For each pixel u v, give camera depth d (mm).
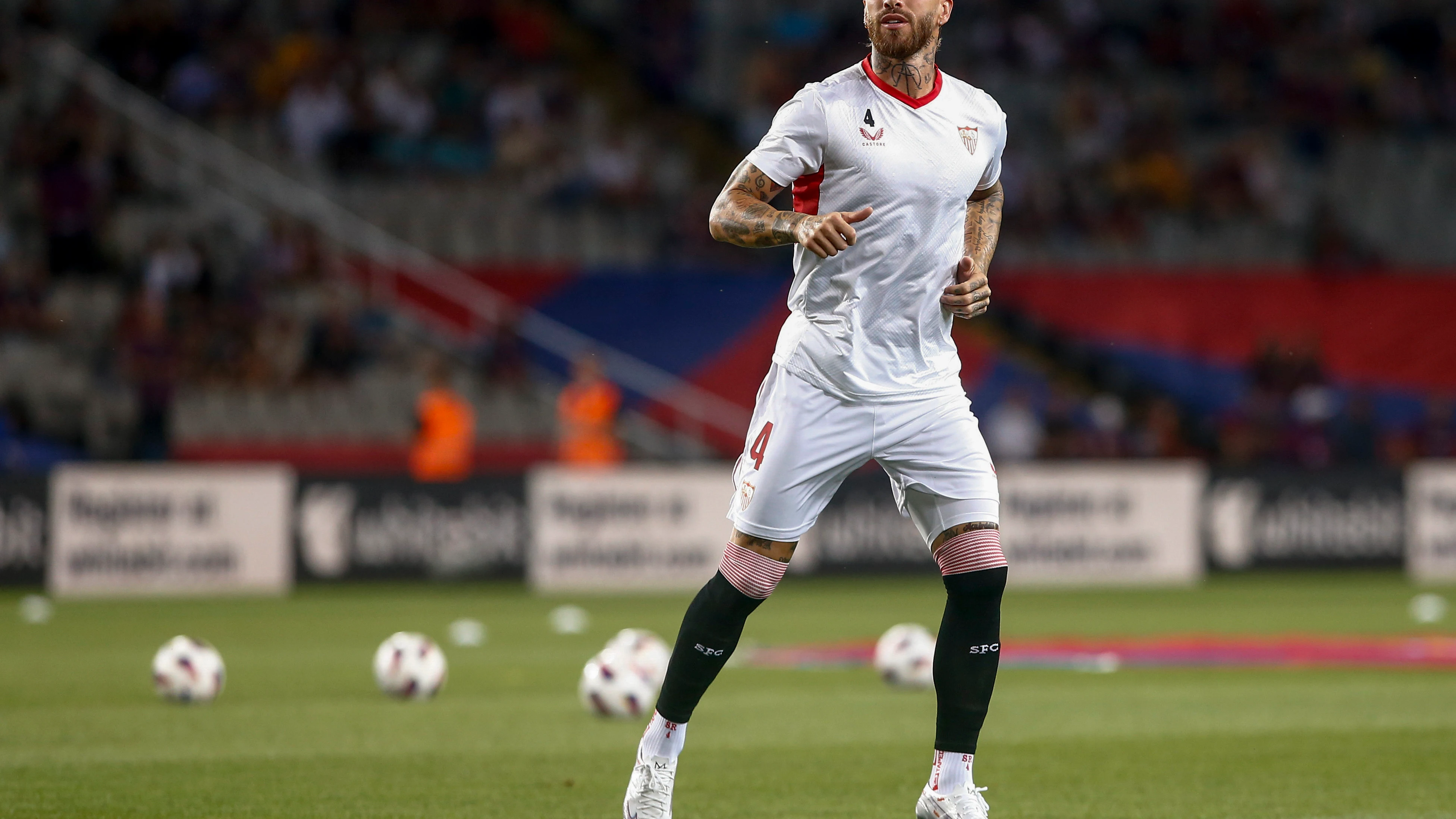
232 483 64000
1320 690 32750
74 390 78688
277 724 27812
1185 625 50281
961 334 95125
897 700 31203
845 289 17547
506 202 95250
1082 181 101438
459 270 91875
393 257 90250
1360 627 49062
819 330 17672
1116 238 99938
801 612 55219
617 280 93125
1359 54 109500
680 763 23781
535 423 84562
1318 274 98438
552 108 99188
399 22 99312
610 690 28109
